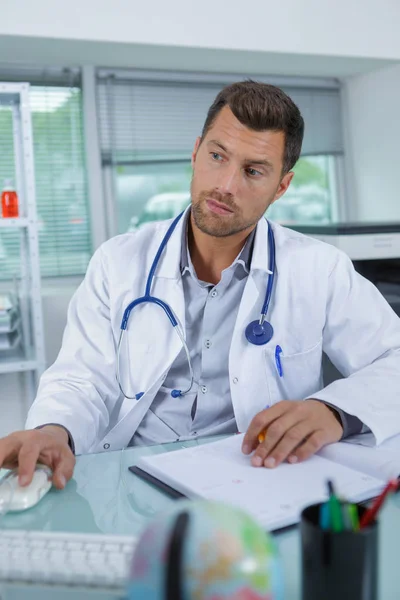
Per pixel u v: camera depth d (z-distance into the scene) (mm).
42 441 895
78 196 2857
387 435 986
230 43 2527
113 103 2861
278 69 2965
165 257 1305
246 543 448
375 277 2156
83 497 836
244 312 1254
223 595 428
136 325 1270
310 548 528
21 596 606
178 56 2645
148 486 868
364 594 521
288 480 832
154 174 2984
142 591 443
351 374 1236
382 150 3076
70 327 1295
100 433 1201
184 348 1235
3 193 2227
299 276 1322
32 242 2205
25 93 2150
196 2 2455
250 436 945
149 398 1229
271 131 1132
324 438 962
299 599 572
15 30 2236
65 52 2527
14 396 2500
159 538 450
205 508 470
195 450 958
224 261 1277
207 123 1187
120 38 2367
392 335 1281
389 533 720
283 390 1290
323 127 3244
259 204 1182
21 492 798
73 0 2287
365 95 3135
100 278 1334
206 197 1168
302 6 2619
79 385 1173
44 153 2797
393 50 2787
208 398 1252
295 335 1302
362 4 2709
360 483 819
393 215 3062
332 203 3334
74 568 626
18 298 2531
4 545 673
